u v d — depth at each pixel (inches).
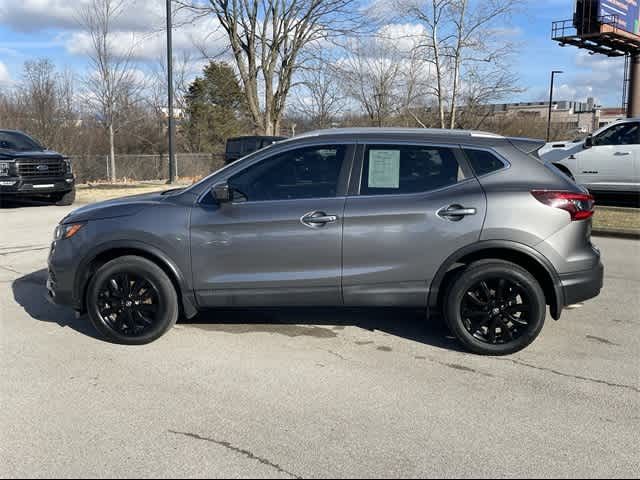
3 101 1171.9
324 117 1143.6
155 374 168.2
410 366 174.7
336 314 224.8
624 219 440.5
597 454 126.1
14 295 253.9
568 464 122.2
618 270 304.7
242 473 118.7
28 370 171.0
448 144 183.2
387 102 984.3
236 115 1726.1
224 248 183.6
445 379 165.3
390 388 159.2
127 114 1098.7
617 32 1021.8
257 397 153.5
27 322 216.2
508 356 182.5
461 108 815.7
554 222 175.2
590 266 179.2
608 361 179.0
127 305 188.9
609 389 159.2
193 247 184.2
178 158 1116.5
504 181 178.9
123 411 145.4
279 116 977.5
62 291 193.0
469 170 180.9
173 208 186.5
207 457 124.6
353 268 181.3
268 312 227.0
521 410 146.6
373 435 133.9
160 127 1461.6
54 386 159.9
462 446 129.2
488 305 179.8
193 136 1663.4
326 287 182.7
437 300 181.8
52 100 1134.4
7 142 586.6
